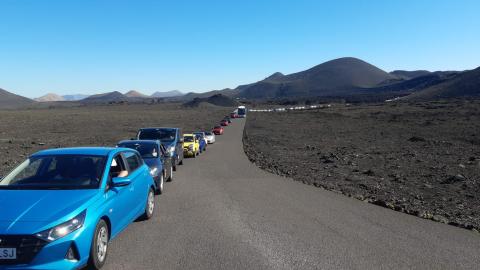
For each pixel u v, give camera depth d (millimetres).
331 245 7180
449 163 21203
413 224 8750
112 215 6527
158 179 11961
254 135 49531
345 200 11375
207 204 10711
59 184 6398
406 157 24078
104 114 122500
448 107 98688
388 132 46781
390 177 16516
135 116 108250
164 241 7348
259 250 6875
